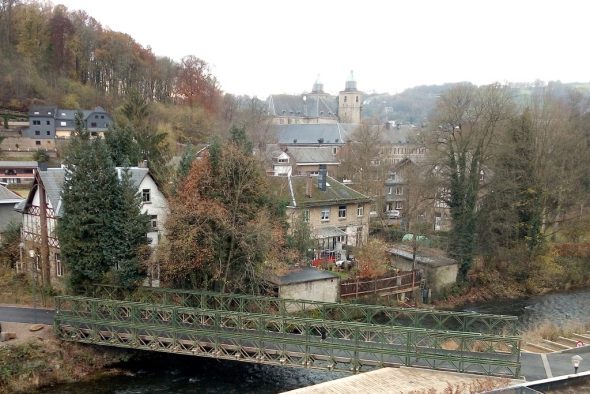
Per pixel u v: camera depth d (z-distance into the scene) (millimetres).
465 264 49188
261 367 31031
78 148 34469
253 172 34750
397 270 45438
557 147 55906
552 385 23297
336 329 29938
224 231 33438
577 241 59500
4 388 26531
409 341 25203
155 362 31031
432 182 51812
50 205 38781
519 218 53812
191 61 128875
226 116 123812
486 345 29453
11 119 95375
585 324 35031
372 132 99438
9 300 37125
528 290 50812
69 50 116312
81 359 29672
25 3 118312
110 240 33125
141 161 48312
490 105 50688
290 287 36812
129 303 29438
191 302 34562
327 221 52594
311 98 167625
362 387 22703
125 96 108188
